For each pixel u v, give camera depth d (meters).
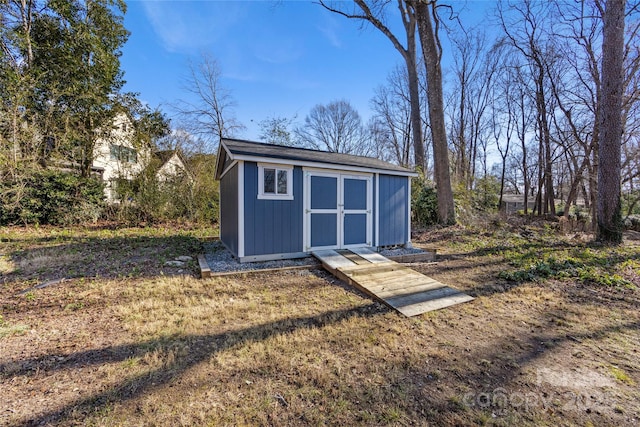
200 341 2.87
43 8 11.55
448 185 11.14
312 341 2.91
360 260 5.91
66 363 2.46
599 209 8.42
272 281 4.98
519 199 29.36
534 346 2.88
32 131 9.82
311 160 6.21
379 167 7.33
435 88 10.91
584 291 4.56
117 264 5.66
